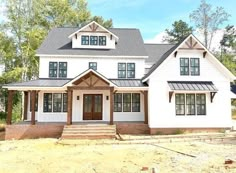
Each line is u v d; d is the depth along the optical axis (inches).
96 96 926.4
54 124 816.3
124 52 956.6
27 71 1401.3
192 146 596.7
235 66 1881.2
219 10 1911.9
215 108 837.8
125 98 930.1
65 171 405.4
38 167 431.8
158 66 828.0
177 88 801.6
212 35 1961.1
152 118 816.9
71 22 1609.3
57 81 885.8
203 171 386.0
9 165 449.7
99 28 975.6
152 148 582.2
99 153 536.1
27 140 753.6
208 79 849.5
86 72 792.3
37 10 1445.6
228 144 621.3
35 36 1386.6
